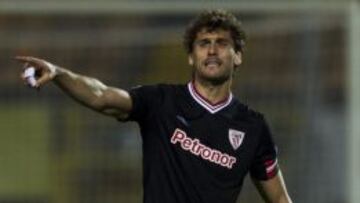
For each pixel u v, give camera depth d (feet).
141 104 53.36
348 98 102.37
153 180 53.21
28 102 102.01
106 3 102.06
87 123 101.91
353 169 100.53
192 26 54.24
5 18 111.34
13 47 103.45
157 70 102.12
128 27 110.83
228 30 53.88
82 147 101.76
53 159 102.01
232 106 54.34
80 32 104.68
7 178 101.60
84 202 101.76
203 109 53.72
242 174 54.08
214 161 53.31
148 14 104.01
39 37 103.76
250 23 104.27
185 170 53.01
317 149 101.35
